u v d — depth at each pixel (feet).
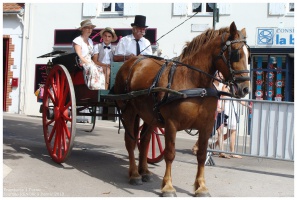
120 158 27.30
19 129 39.91
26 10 59.47
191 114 17.70
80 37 24.49
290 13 48.49
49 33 58.90
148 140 21.93
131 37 24.82
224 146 31.17
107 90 23.17
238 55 17.04
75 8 57.67
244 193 19.98
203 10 52.16
